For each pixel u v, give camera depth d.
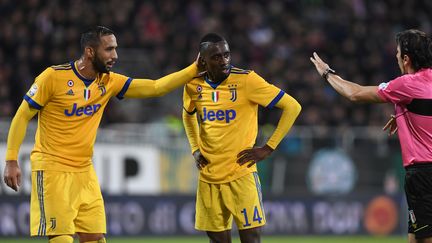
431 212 25.66
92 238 26.45
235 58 64.19
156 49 63.78
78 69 26.16
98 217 26.50
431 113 25.39
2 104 54.41
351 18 70.81
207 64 26.78
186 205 51.69
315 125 58.31
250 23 68.12
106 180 51.16
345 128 56.75
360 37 68.69
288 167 54.47
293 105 27.19
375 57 67.06
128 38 63.53
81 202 26.22
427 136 25.56
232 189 27.44
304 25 70.19
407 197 26.28
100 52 25.94
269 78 62.53
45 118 26.17
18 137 25.89
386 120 59.53
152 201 51.19
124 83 26.98
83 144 26.31
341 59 65.75
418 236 25.97
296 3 71.88
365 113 61.56
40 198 26.03
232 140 27.28
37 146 26.45
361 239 52.56
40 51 58.84
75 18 62.25
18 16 61.19
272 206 53.12
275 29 68.81
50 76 25.78
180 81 27.00
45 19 61.81
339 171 55.28
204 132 27.58
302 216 53.50
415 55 25.48
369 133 56.19
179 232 51.41
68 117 26.05
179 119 57.50
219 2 69.38
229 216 28.03
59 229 25.81
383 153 55.94
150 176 52.00
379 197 54.81
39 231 25.91
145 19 65.44
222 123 27.28
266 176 54.03
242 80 27.16
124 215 50.66
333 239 52.31
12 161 25.89
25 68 57.34
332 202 54.09
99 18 63.53
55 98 25.92
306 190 54.59
